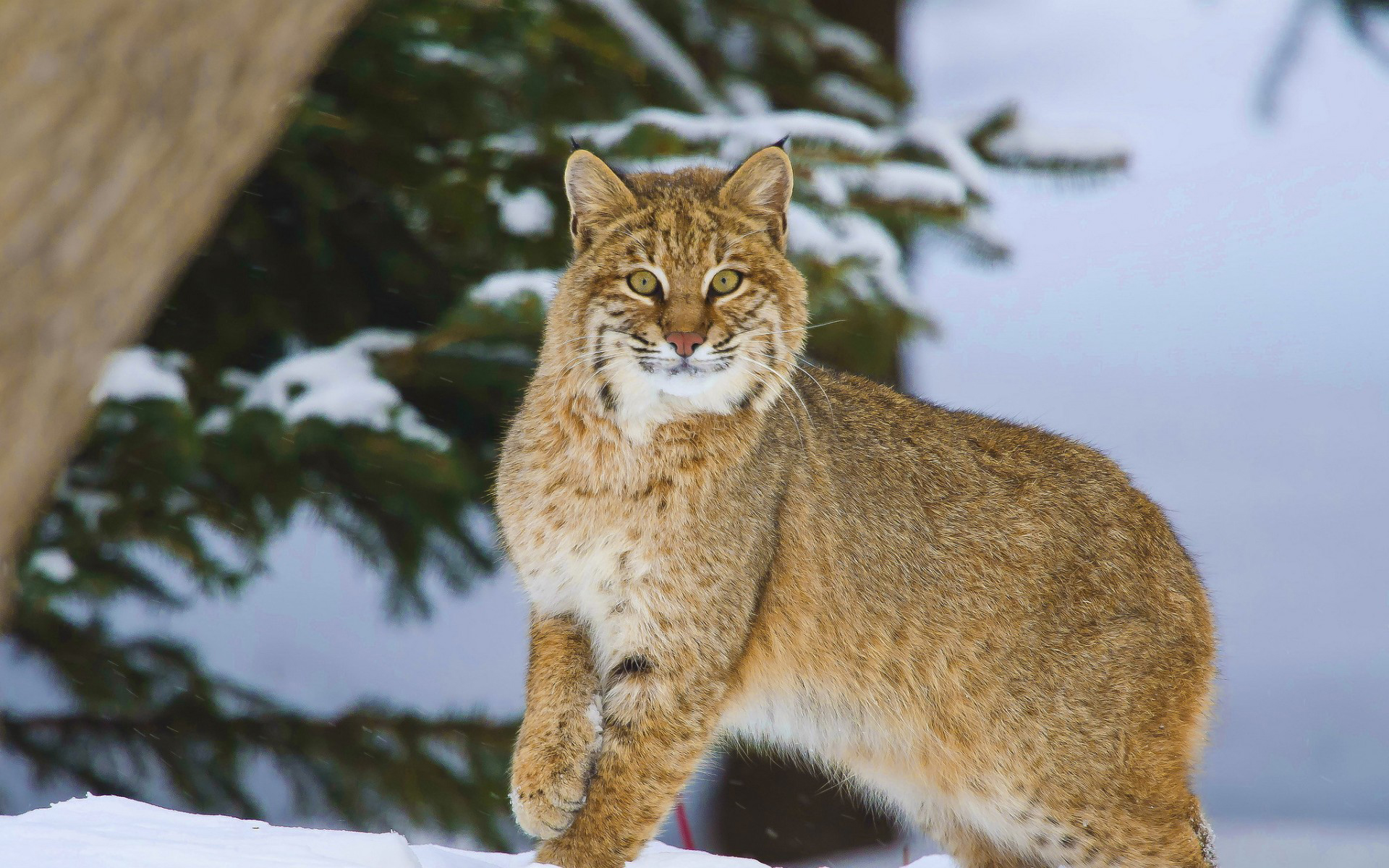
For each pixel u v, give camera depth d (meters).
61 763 13.10
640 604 7.25
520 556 7.55
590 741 7.21
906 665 7.99
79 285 2.00
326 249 13.06
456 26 12.52
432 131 13.53
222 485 12.08
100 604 12.62
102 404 10.96
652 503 7.23
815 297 12.26
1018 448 8.38
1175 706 8.18
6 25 1.90
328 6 2.15
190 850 5.45
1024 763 7.98
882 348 12.73
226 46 2.05
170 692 13.44
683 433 7.22
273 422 11.50
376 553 13.66
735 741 8.61
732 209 7.64
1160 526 8.45
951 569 7.98
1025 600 7.99
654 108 14.09
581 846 7.16
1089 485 8.34
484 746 13.48
